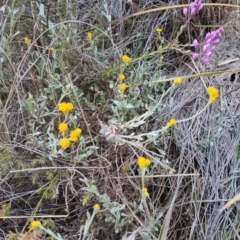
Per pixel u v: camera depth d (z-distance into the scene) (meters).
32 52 1.42
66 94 1.25
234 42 1.64
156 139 1.29
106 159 1.23
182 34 1.67
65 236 1.19
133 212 1.14
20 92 1.35
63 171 1.22
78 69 1.39
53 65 1.31
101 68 1.40
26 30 1.51
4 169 1.21
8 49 1.36
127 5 1.70
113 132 1.19
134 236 1.06
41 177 1.24
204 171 1.29
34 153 1.27
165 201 1.28
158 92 1.45
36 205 1.24
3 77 1.37
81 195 1.23
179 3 1.66
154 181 1.28
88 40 1.45
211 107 1.40
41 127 1.31
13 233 1.13
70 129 1.29
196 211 1.22
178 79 1.20
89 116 1.32
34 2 1.53
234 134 1.36
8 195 1.24
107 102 1.34
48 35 1.40
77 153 1.20
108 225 1.20
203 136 1.36
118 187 1.21
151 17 1.68
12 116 1.34
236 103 1.42
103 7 1.64
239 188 1.28
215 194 1.26
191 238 1.22
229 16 1.68
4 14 1.46
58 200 1.25
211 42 1.36
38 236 1.08
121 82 1.30
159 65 1.44
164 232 1.05
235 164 1.30
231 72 1.50
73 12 1.54
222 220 1.23
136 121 1.27
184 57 1.59
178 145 1.33
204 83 1.41
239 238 1.17
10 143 1.27
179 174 1.21
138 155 1.25
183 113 1.40
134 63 1.45
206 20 1.68
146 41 1.67
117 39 1.61
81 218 1.22
